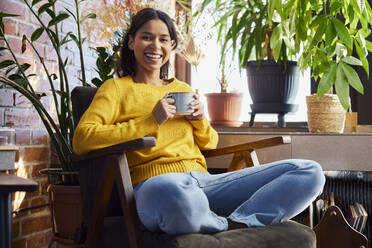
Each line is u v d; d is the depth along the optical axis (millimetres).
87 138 1356
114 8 2586
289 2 2178
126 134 1354
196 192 1166
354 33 2207
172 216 1115
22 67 1795
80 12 2336
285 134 1994
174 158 1502
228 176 1466
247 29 2383
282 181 1331
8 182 1104
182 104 1371
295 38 2295
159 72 1788
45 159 2113
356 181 2195
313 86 2781
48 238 2133
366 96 2656
